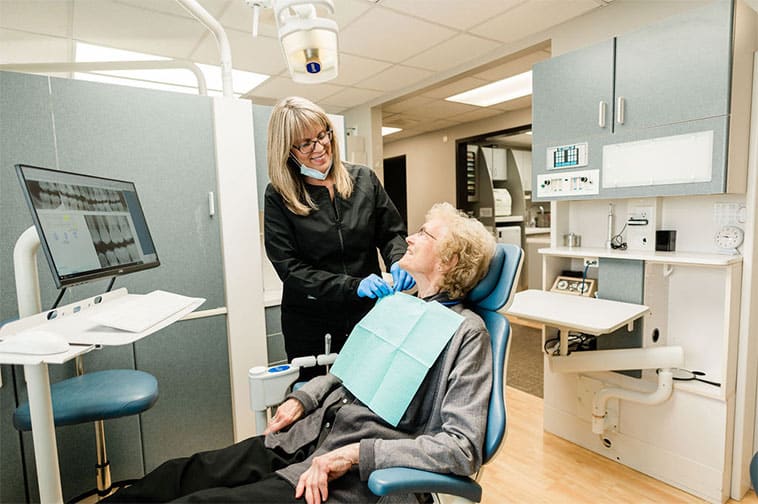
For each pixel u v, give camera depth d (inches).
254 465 43.7
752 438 75.2
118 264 47.8
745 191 70.8
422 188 249.4
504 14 102.3
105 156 70.1
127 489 40.9
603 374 84.6
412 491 32.5
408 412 41.4
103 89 69.6
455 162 226.1
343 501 37.1
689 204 79.7
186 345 78.8
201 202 79.2
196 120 78.0
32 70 77.4
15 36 105.3
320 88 159.0
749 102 69.6
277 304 90.7
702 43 66.7
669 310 83.3
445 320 42.8
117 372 59.8
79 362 67.8
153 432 75.9
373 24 106.1
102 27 101.9
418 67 138.3
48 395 40.8
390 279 65.0
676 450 75.2
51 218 38.3
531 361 136.9
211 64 130.3
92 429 70.4
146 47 115.3
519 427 97.5
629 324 79.4
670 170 72.0
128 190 55.6
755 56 69.2
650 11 91.6
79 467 69.7
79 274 40.1
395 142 266.7
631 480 77.7
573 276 98.0
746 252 70.8
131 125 72.2
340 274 59.6
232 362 82.8
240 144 81.7
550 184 91.0
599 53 80.3
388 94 168.7
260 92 162.1
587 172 84.2
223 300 82.3
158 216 75.3
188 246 78.2
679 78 69.7
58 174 41.6
